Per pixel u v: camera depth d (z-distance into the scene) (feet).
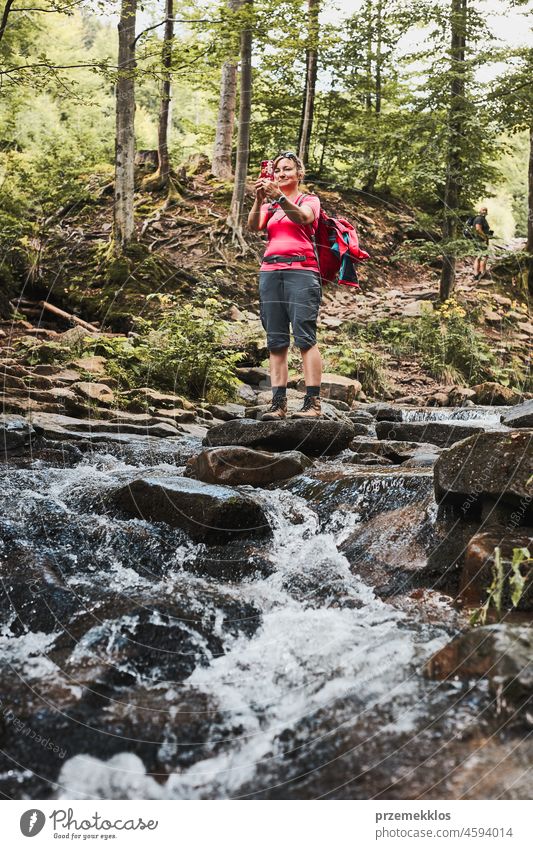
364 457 13.09
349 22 43.70
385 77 51.78
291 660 6.28
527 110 35.04
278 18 36.55
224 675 6.22
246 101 38.42
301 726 5.32
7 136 46.91
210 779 5.01
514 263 48.29
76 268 34.94
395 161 37.22
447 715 5.12
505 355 36.19
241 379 27.43
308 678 5.95
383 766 4.82
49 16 67.41
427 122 34.73
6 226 33.50
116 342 24.70
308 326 13.79
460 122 34.63
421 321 35.35
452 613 6.95
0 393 18.02
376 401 28.53
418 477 9.62
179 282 33.99
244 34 36.55
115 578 8.25
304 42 38.01
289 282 13.73
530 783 4.51
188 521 9.09
